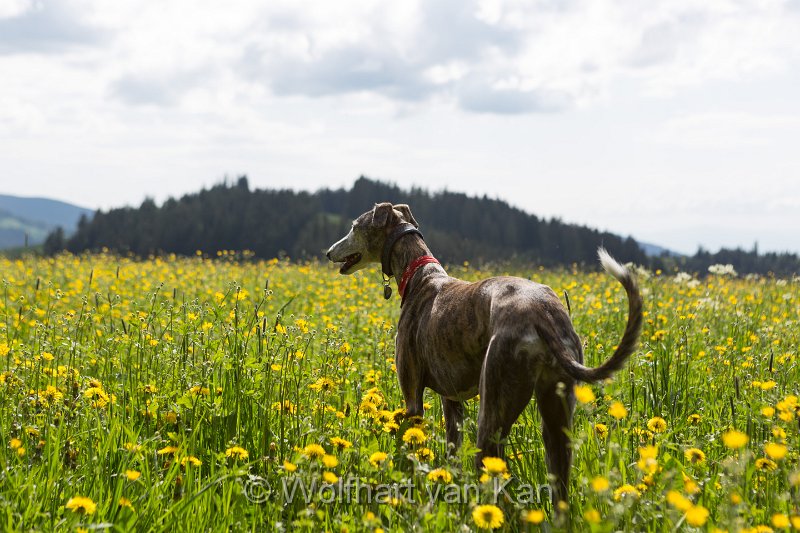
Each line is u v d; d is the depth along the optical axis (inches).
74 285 544.1
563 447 166.9
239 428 193.6
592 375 152.7
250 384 211.5
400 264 233.1
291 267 812.0
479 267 668.7
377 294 488.1
